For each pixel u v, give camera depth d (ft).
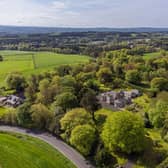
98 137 275.59
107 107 406.21
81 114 299.99
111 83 536.42
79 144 258.98
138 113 361.92
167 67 644.69
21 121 326.85
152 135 301.22
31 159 259.80
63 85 432.66
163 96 386.32
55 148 275.59
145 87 526.98
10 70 630.33
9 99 434.30
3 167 248.32
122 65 636.48
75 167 242.58
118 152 259.60
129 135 249.96
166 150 261.03
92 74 562.66
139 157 251.19
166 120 299.38
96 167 242.37
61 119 300.61
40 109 324.80
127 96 453.17
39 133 310.86
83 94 387.96
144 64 655.35
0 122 342.64
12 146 284.41
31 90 440.45
